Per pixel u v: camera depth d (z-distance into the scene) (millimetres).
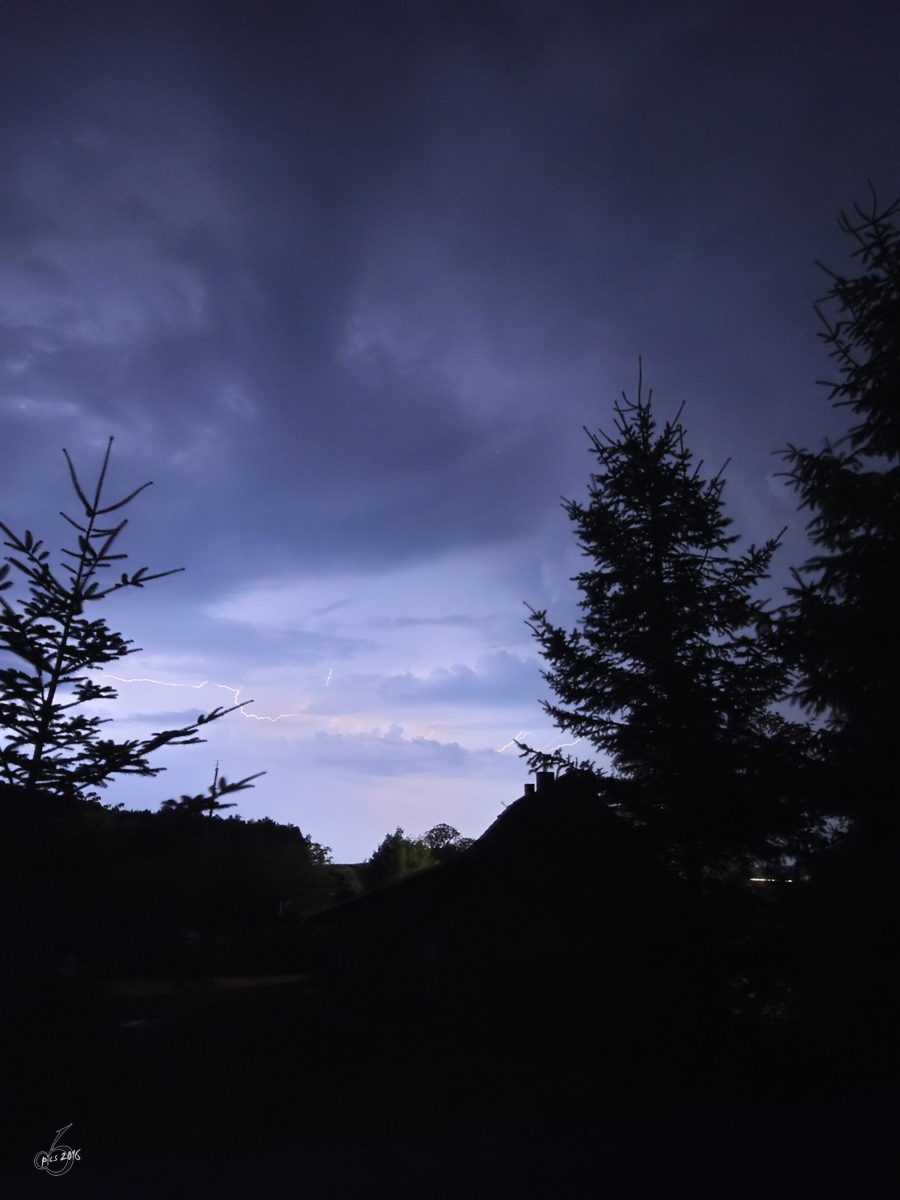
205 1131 5266
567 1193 5012
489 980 9984
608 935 8812
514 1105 6809
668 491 11086
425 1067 7648
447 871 13352
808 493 9305
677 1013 8391
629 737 10297
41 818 5281
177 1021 5902
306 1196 4688
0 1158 4672
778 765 8977
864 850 8344
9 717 5496
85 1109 5016
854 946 7965
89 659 5891
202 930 5402
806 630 8742
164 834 5359
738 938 8789
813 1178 5301
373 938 11367
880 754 8156
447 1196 4906
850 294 9289
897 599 8375
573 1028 9055
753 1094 7227
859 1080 7746
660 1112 6699
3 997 4762
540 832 9648
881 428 9102
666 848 9648
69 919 4984
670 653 10242
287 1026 7059
